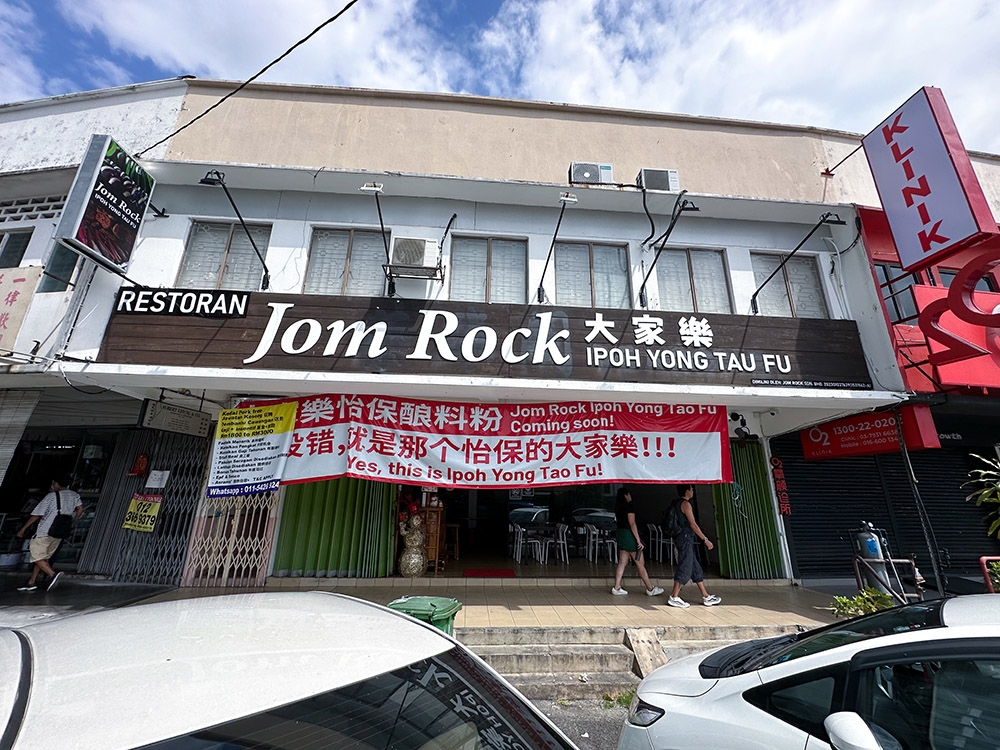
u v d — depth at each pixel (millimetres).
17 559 8164
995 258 5191
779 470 8227
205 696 1284
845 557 8039
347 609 2121
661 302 6918
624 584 7723
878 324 6531
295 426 6332
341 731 1290
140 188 6125
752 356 6355
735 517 8102
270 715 1261
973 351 5562
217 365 5719
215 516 7191
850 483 8461
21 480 8641
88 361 5633
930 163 5723
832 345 6559
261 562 7055
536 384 5914
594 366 6102
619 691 4477
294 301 6047
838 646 2391
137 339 5773
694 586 7656
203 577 6949
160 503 7449
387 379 5789
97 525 7664
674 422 6605
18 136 7570
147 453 7914
